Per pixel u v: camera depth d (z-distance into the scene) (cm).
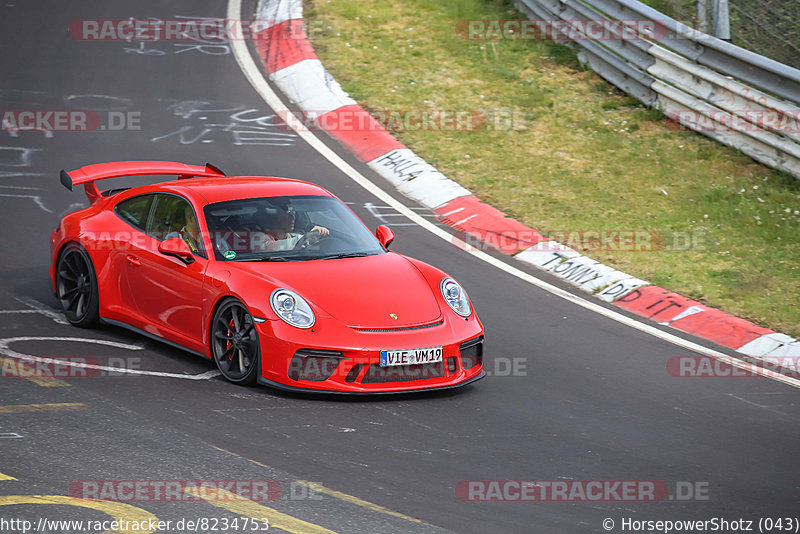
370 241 2841
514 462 2091
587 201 4397
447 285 2661
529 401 2509
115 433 2067
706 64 4909
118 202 2938
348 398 2436
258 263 2586
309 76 5612
